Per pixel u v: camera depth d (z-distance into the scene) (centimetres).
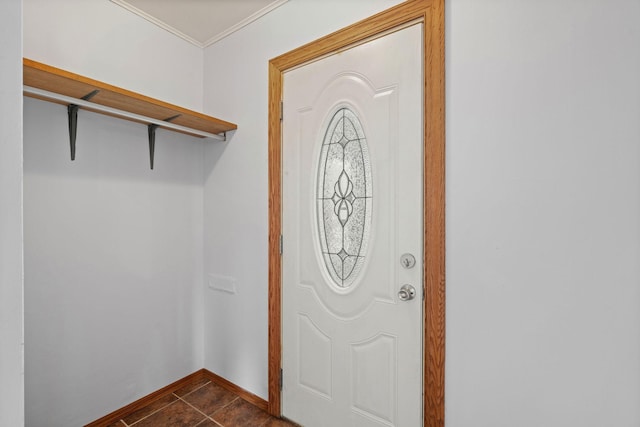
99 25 177
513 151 119
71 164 166
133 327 193
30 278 153
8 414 30
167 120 193
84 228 172
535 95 115
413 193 140
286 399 185
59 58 161
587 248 108
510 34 119
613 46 103
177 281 217
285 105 185
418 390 139
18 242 31
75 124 165
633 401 101
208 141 229
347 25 159
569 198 110
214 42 224
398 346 145
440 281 133
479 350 126
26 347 153
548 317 114
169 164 212
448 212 132
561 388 112
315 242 172
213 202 226
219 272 221
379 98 149
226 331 217
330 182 169
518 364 119
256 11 195
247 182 204
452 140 131
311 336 174
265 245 194
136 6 189
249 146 203
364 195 157
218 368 223
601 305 106
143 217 198
